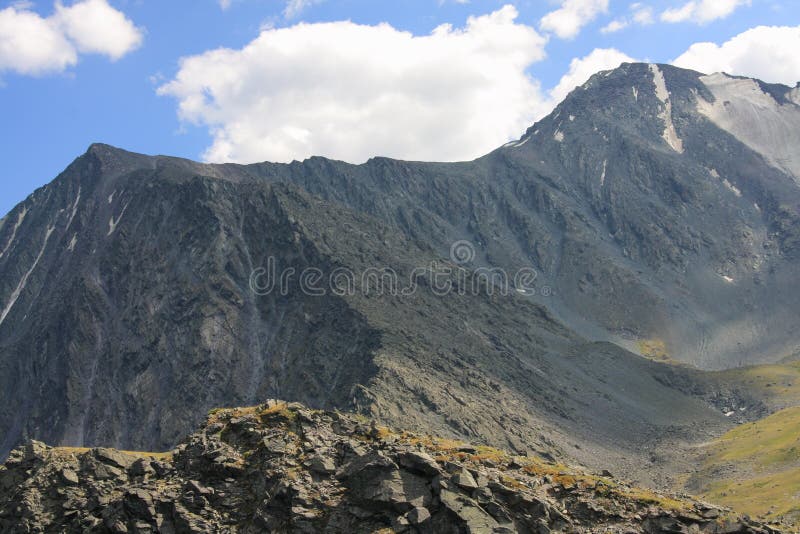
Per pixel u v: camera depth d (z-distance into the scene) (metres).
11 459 121.25
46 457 119.44
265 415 115.69
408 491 92.62
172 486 106.38
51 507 111.38
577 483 100.75
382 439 108.44
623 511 95.50
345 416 117.88
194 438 115.38
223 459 107.31
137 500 103.69
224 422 118.19
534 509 91.69
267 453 106.25
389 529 89.38
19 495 113.38
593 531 92.25
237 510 100.38
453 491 91.38
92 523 105.19
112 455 117.31
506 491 92.88
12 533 109.56
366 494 93.62
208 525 98.44
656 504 96.44
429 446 109.81
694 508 97.00
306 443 106.81
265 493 99.44
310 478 99.50
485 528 87.06
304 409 117.25
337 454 104.00
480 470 98.50
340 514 93.06
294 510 94.44
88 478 114.25
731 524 92.56
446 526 88.44
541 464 114.06
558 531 91.12
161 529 99.81
